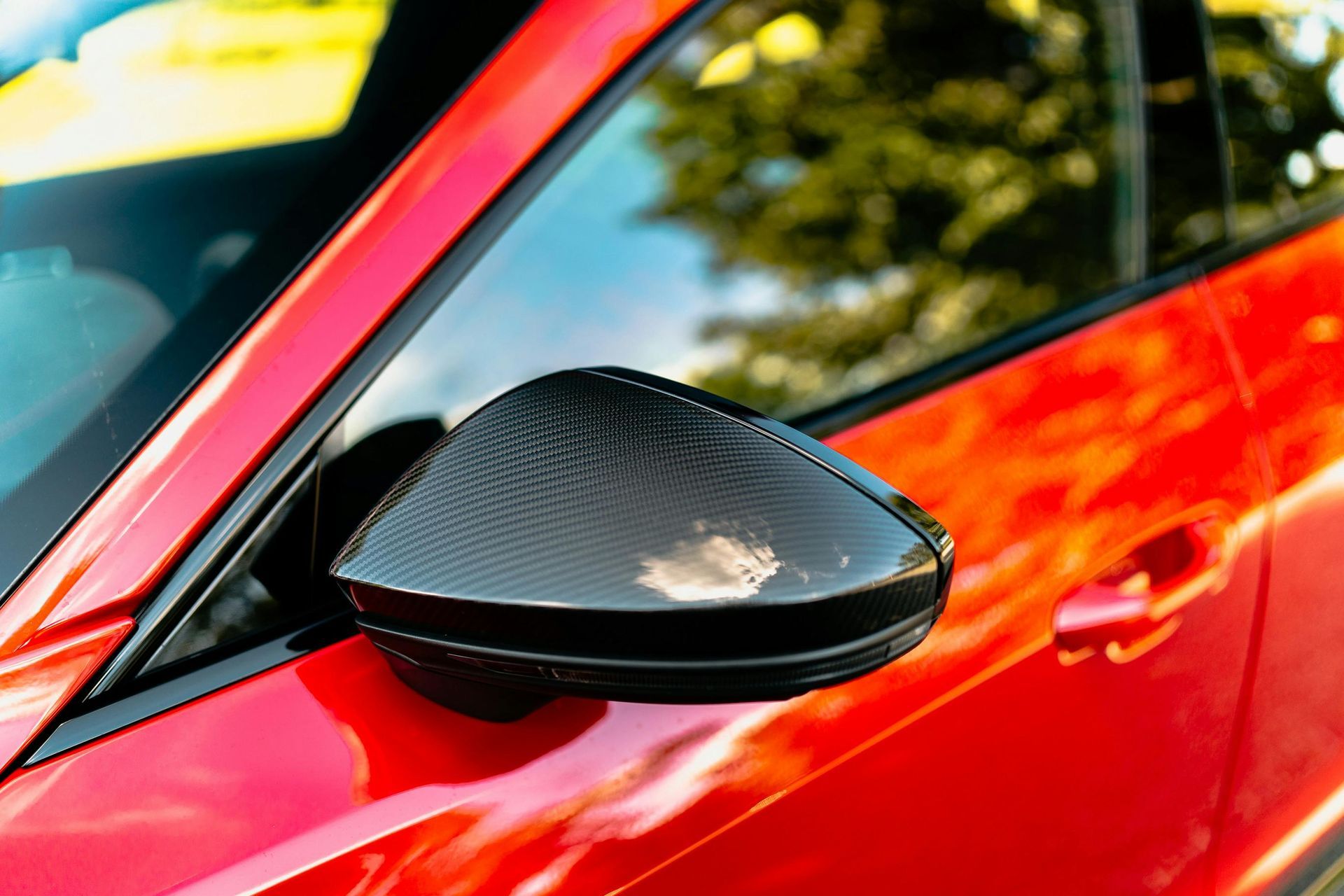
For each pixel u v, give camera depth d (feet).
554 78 3.08
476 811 2.62
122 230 3.05
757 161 3.50
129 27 3.29
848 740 3.23
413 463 2.43
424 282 2.87
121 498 2.67
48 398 2.84
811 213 3.63
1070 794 3.88
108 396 2.82
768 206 3.53
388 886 2.48
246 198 3.02
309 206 2.96
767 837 3.05
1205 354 4.43
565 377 2.44
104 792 2.42
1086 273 4.30
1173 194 4.60
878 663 2.29
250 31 3.17
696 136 3.35
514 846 2.64
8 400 2.86
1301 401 4.68
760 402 3.47
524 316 3.02
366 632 2.44
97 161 3.18
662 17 3.26
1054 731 3.77
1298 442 4.62
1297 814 4.97
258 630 2.69
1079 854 3.97
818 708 3.19
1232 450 4.36
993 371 3.92
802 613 2.11
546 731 2.80
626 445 2.25
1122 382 4.16
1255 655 4.51
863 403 3.65
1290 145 5.11
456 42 3.11
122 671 2.56
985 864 3.64
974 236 4.03
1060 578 3.76
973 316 3.98
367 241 2.87
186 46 3.24
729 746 3.01
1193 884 4.53
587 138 3.11
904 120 3.86
